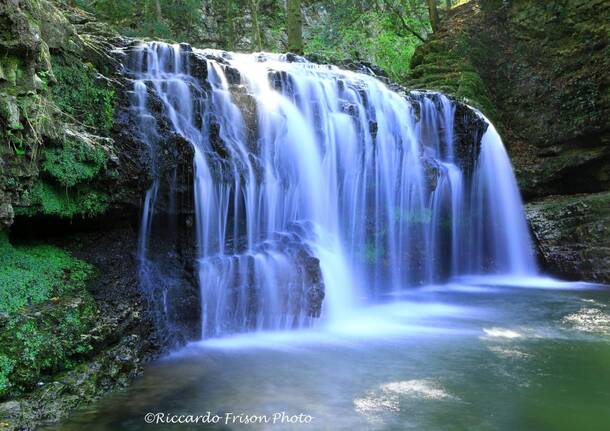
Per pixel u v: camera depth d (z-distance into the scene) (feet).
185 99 24.67
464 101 47.01
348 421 14.87
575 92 45.96
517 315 27.96
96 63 22.06
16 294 16.57
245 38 76.64
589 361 19.93
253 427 14.52
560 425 14.65
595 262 37.83
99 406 15.65
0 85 15.48
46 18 19.15
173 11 67.82
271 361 20.10
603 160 44.09
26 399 14.33
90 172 18.90
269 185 27.50
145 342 19.97
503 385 17.54
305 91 31.50
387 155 34.96
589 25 46.37
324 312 27.09
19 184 16.08
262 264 25.03
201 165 24.14
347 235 32.48
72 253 19.95
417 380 18.04
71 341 16.38
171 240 23.15
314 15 86.63
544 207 42.47
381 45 70.03
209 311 23.27
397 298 32.94
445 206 39.01
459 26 57.52
